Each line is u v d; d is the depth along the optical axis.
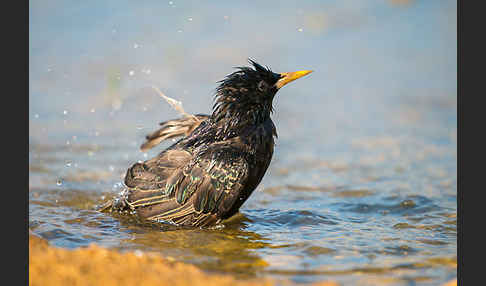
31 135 14.99
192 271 7.78
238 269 8.08
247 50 20.22
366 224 10.32
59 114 16.33
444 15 23.17
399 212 10.98
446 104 17.69
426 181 12.73
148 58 19.58
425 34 21.97
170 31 21.28
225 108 10.48
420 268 8.13
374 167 13.69
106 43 20.33
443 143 15.20
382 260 8.47
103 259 7.96
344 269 8.09
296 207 11.33
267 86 10.52
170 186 10.09
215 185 9.97
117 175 12.80
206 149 10.17
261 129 10.41
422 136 15.70
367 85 18.92
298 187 12.55
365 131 16.11
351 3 23.95
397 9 23.75
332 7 23.66
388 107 17.64
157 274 7.55
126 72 18.59
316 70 19.67
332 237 9.59
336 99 18.17
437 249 8.95
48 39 20.53
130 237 9.49
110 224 10.15
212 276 7.56
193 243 9.25
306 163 14.07
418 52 20.88
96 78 18.39
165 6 23.09
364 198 11.80
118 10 22.61
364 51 20.92
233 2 23.91
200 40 20.69
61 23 21.58
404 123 16.61
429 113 17.19
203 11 22.91
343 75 19.47
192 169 10.05
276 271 8.00
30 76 18.50
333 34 21.89
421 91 18.44
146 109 16.72
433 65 20.00
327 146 15.15
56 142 14.59
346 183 12.73
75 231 9.70
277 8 23.55
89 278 7.38
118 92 17.52
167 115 16.41
